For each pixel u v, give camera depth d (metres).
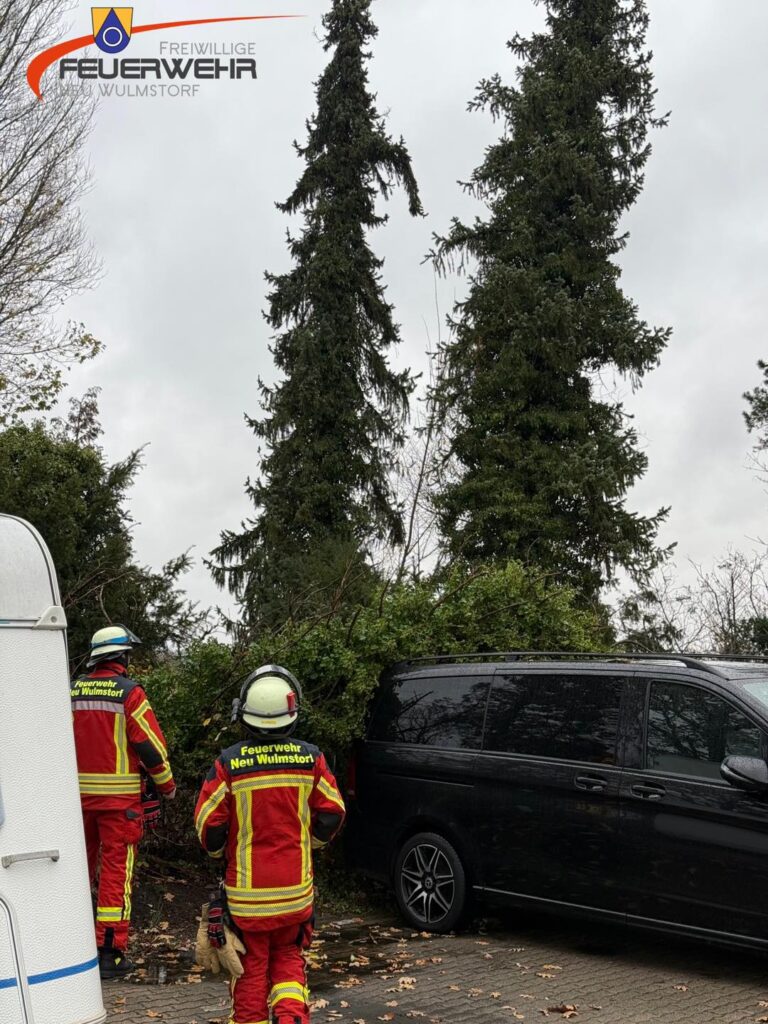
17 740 3.93
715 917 6.50
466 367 26.12
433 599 10.05
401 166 29.03
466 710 8.09
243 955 4.69
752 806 6.41
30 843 3.87
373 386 28.89
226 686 8.83
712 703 6.80
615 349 25.66
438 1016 5.98
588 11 27.69
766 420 28.47
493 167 26.97
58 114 21.03
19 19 20.59
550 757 7.45
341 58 29.47
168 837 8.73
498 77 27.55
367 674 8.62
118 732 6.23
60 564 13.20
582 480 24.34
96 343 21.75
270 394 28.28
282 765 4.74
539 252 26.66
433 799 8.00
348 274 28.53
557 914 7.25
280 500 27.25
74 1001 3.84
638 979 6.72
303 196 29.14
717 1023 5.87
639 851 6.85
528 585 10.76
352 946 7.55
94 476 14.09
